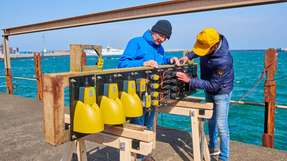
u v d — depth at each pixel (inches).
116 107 65.7
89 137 75.8
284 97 507.8
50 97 57.9
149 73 87.7
